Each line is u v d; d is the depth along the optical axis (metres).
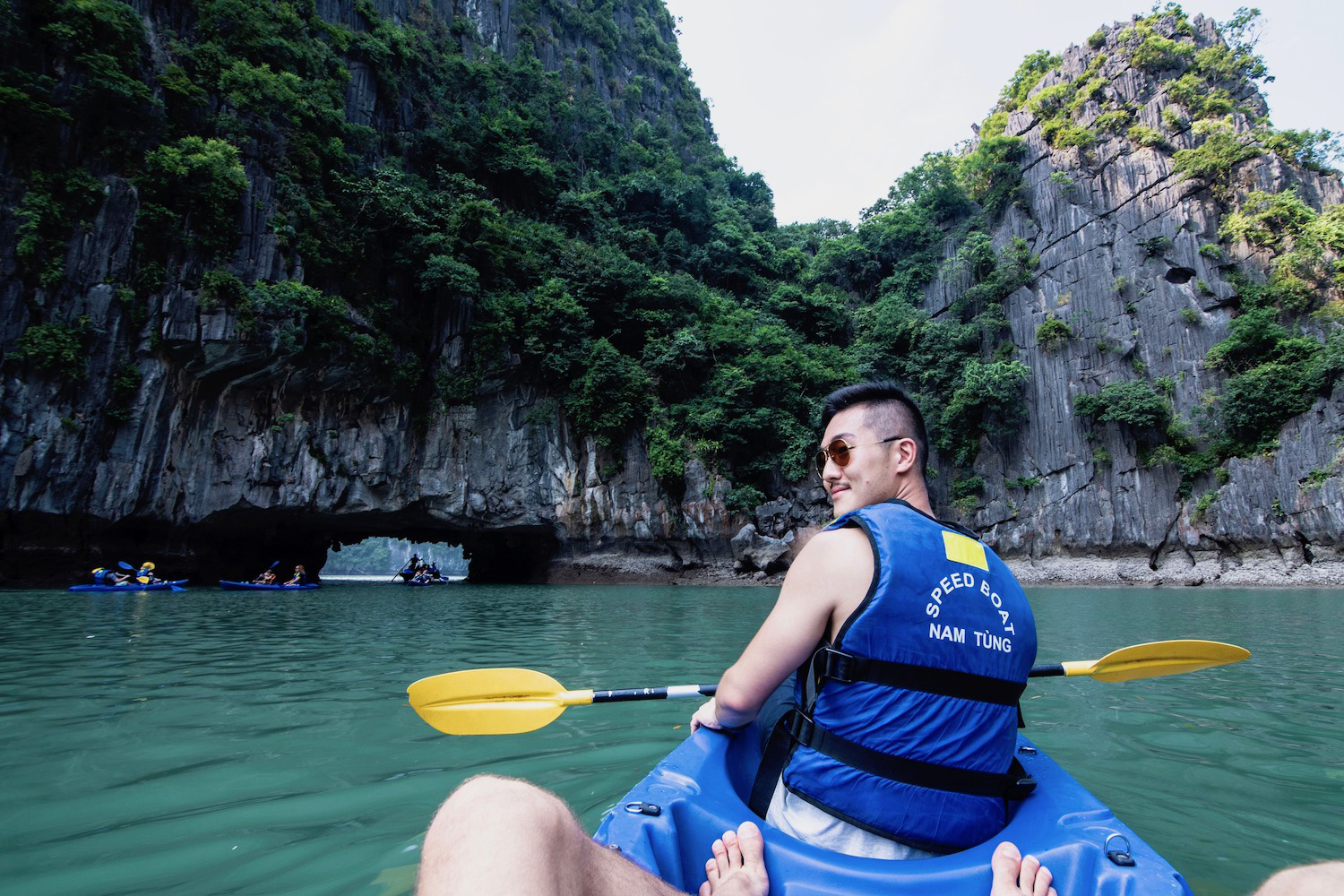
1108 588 27.00
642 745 3.80
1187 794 3.09
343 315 25.30
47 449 20.34
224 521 24.95
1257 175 35.28
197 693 5.18
